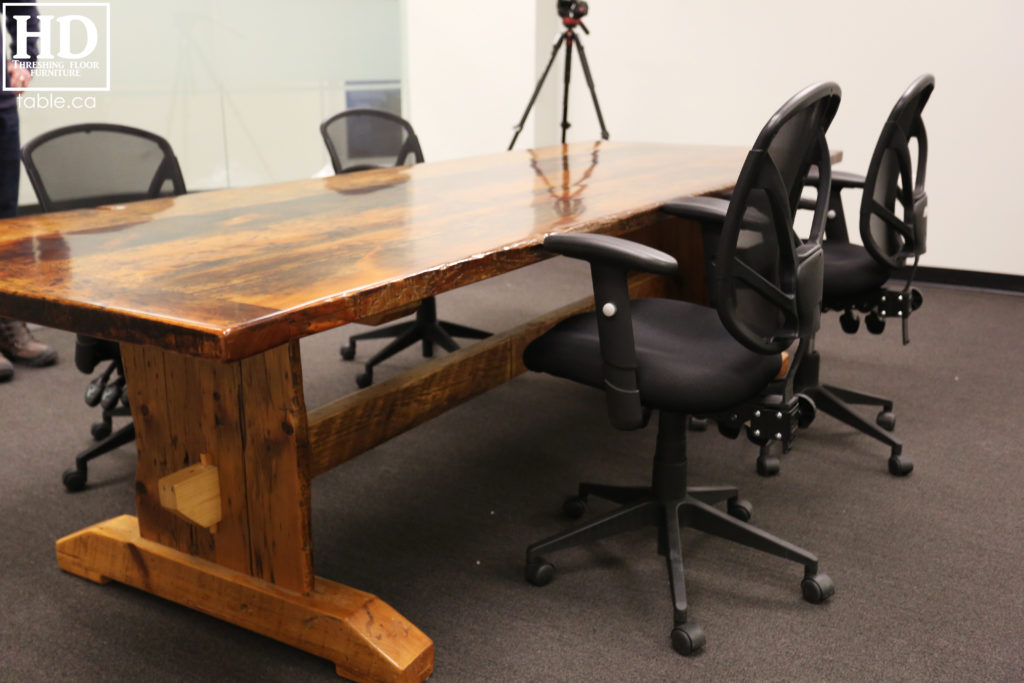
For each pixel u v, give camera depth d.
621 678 1.54
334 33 5.10
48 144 2.31
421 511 2.19
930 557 1.95
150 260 1.46
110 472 2.41
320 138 5.08
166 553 1.75
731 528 1.82
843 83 4.68
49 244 1.61
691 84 5.12
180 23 4.27
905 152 2.25
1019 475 2.38
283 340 1.13
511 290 4.60
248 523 1.63
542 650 1.62
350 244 1.59
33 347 3.29
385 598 1.80
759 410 1.62
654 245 3.24
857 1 4.55
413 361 3.39
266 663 1.59
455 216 1.91
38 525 2.10
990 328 3.85
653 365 1.58
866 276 2.42
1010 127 4.32
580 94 5.54
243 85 4.61
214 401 1.59
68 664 1.58
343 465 2.46
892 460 2.38
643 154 3.27
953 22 4.34
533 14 5.25
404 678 1.48
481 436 2.67
